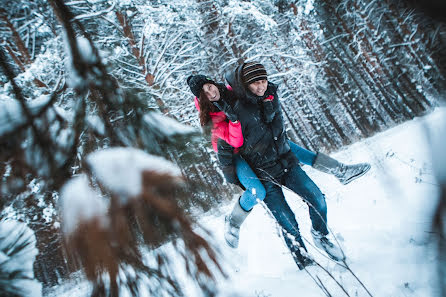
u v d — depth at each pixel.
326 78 13.47
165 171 0.70
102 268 0.61
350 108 13.85
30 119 0.72
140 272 0.64
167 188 0.69
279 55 12.22
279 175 2.52
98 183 0.65
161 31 9.53
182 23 10.18
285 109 13.90
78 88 0.81
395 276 1.64
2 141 0.69
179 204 0.69
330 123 14.11
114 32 8.50
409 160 3.23
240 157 2.59
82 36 0.85
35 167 0.68
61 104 0.78
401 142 4.61
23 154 0.69
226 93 2.38
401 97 8.95
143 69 8.90
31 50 3.16
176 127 0.83
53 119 0.74
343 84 13.55
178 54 10.12
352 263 2.10
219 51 11.48
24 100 0.75
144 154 0.72
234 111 2.33
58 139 0.71
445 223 0.58
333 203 3.57
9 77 0.79
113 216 0.63
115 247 0.62
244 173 2.49
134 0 8.81
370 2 11.05
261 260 2.79
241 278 1.95
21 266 0.62
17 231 0.64
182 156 0.78
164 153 0.76
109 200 0.64
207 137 0.84
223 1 11.18
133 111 0.82
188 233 0.69
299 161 2.68
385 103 13.25
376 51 12.25
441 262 0.63
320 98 13.53
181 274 0.67
